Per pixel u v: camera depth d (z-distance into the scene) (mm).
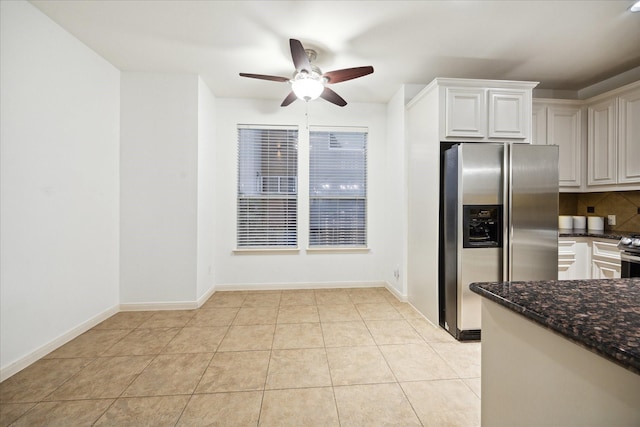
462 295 2340
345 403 1609
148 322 2727
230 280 3744
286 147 3834
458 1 1927
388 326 2637
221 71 3004
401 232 3346
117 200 2969
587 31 2256
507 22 2148
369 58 2689
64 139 2299
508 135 2633
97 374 1881
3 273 1831
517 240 2346
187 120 3070
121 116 2992
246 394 1686
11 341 1879
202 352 2170
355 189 3947
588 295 856
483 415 979
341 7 2002
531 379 770
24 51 1954
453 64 2807
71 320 2379
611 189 2881
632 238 2307
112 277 2900
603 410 579
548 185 2377
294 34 2330
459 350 2201
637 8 1973
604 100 2947
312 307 3127
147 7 2023
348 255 3893
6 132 1843
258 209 3816
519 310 769
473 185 2342
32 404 1594
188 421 1478
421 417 1501
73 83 2383
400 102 3375
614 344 540
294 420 1483
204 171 3303
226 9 2037
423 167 2875
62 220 2285
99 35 2365
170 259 3074
